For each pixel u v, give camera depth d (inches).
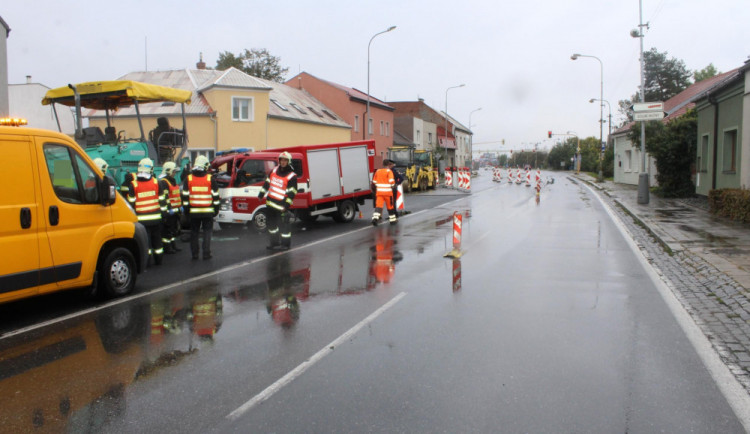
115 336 223.5
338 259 398.6
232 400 161.6
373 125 1925.4
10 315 256.8
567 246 450.0
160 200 394.0
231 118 1216.2
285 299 281.6
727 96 729.6
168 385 173.2
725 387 169.3
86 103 545.3
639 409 154.0
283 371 183.5
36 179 245.0
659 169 973.8
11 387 173.3
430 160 1459.2
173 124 1182.3
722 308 260.2
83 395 166.6
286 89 1643.7
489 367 185.3
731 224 565.0
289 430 143.0
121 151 482.3
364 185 676.7
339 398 161.9
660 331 225.0
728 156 751.1
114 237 283.4
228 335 223.1
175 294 295.6
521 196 1083.3
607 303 269.4
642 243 466.3
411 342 211.5
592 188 1348.4
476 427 143.6
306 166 592.1
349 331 226.1
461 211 770.2
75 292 300.7
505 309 258.2
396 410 153.8
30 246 240.7
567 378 175.9
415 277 331.3
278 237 451.2
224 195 559.5
